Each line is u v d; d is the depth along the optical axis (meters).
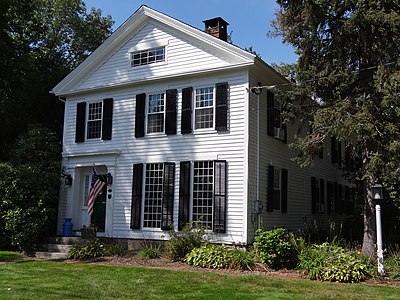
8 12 20.16
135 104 16.12
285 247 10.94
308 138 12.11
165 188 14.68
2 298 7.51
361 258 10.77
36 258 14.00
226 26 16.27
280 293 8.13
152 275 10.06
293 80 15.91
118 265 11.90
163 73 15.50
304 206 17.97
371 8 11.19
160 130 15.45
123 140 16.16
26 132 18.42
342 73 11.80
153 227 14.94
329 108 11.59
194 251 12.01
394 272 10.16
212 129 14.21
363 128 10.60
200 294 8.02
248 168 13.45
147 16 16.06
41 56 24.00
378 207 10.48
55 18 27.12
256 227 13.60
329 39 12.48
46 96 22.47
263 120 14.71
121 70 16.56
